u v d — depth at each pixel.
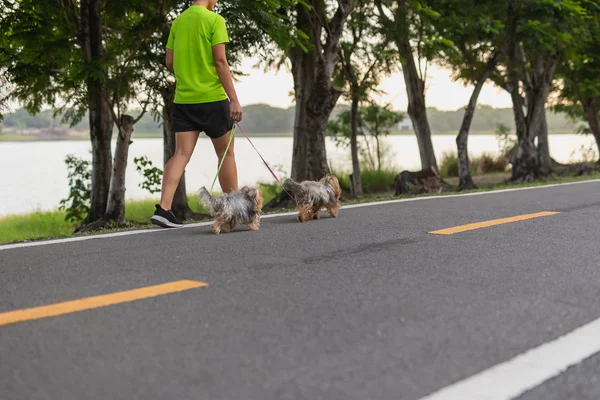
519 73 23.55
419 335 3.54
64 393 2.77
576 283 4.75
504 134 36.97
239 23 13.30
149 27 13.77
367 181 26.80
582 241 6.44
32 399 2.71
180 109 7.44
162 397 2.73
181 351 3.27
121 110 14.85
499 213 8.73
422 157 24.83
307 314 3.90
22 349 3.30
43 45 12.93
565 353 3.30
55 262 5.41
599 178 19.78
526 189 13.52
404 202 10.63
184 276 4.86
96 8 13.73
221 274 4.93
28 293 4.40
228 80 7.30
